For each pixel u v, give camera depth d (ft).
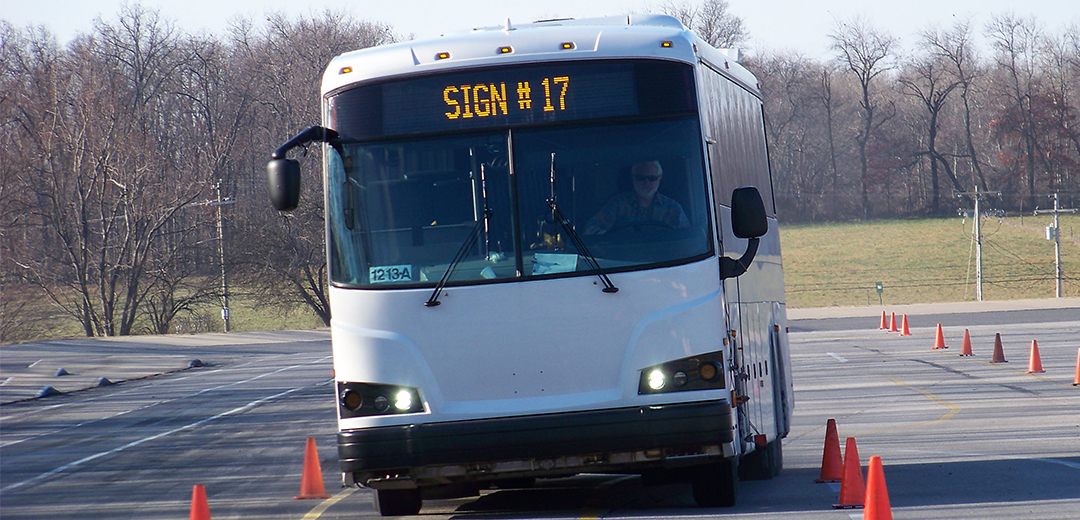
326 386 344.08
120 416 289.74
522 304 97.30
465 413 97.25
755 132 148.97
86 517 139.54
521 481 136.56
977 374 296.10
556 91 99.91
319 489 142.00
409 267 99.14
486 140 99.71
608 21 115.44
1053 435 174.60
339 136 101.71
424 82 101.04
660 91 99.96
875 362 349.82
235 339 651.66
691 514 108.78
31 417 298.56
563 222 98.02
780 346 147.54
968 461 148.25
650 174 98.73
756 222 96.89
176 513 137.90
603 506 117.91
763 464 135.23
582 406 96.48
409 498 118.83
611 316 96.78
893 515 106.73
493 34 101.71
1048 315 584.81
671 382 96.53
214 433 239.50
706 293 97.55
